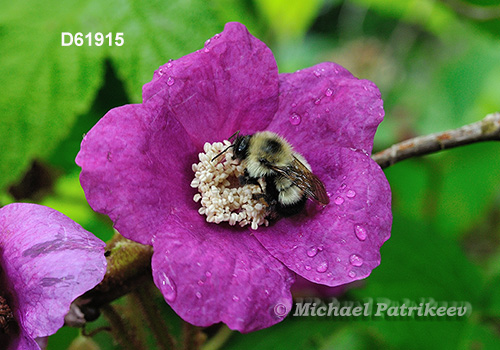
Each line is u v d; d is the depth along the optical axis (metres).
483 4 0.29
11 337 0.23
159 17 0.27
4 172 0.26
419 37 0.43
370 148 0.24
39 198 0.28
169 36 0.27
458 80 0.35
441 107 0.36
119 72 0.27
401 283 0.28
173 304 0.23
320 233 0.24
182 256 0.23
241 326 0.23
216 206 0.24
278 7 0.33
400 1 0.37
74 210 0.29
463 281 0.28
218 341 0.27
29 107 0.26
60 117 0.27
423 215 0.32
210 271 0.23
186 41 0.27
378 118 0.24
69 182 0.28
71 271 0.22
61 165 0.28
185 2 0.27
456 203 0.32
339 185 0.24
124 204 0.23
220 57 0.24
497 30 0.30
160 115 0.24
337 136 0.24
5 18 0.27
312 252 0.24
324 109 0.24
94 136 0.23
